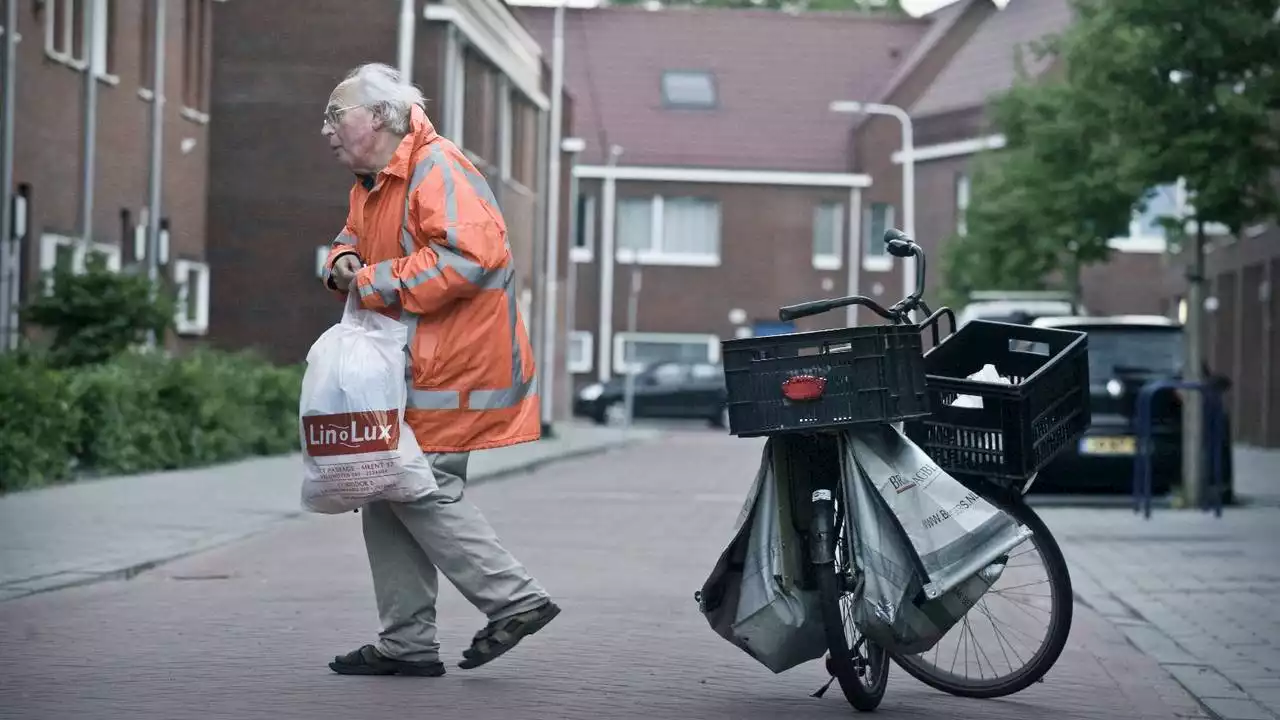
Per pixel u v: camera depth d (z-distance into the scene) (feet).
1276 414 174.81
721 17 309.83
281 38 160.25
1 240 104.88
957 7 301.84
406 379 33.68
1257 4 84.23
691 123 296.92
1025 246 153.07
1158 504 88.99
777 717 32.12
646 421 258.57
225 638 40.34
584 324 291.58
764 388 31.32
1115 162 87.71
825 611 31.22
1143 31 85.15
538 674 35.81
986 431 33.53
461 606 46.32
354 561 57.41
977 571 31.12
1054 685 37.50
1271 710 35.12
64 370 94.02
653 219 293.43
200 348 120.26
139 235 131.03
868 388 31.14
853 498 31.50
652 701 33.30
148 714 30.68
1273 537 71.82
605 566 58.03
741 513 32.35
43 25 114.42
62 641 39.73
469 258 33.06
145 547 58.95
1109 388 87.56
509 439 34.01
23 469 81.00
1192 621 48.01
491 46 176.35
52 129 116.37
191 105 145.89
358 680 34.42
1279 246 166.91
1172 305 212.02
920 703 34.35
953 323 36.24
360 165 34.22
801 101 300.61
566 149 234.38
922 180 276.00
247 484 87.86
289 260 161.07
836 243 293.43
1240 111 83.10
